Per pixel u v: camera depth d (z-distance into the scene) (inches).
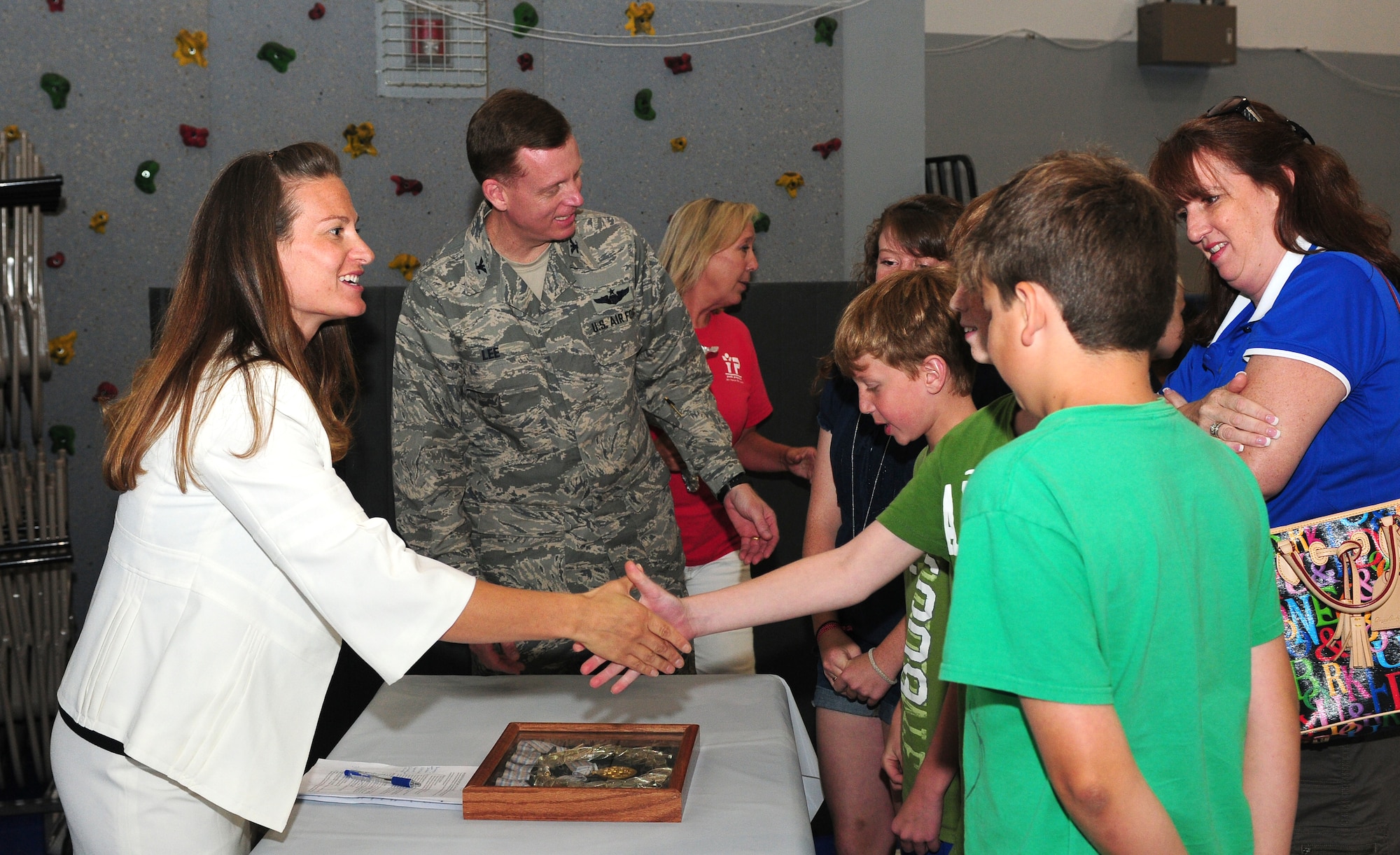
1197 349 60.3
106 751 47.6
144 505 49.0
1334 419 50.9
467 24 140.4
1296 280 51.1
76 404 130.4
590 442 83.4
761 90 150.9
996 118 238.5
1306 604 49.0
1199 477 34.7
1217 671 34.9
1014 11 237.0
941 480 51.9
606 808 47.9
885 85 152.5
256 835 65.4
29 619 113.9
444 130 141.6
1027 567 32.1
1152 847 31.0
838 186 154.5
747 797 50.1
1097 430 33.4
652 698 63.4
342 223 54.4
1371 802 51.8
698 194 151.1
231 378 48.2
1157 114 246.4
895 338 58.4
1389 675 49.0
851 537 76.0
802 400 116.6
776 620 53.7
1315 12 253.0
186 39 130.9
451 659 108.0
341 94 137.9
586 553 84.9
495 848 45.8
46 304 129.1
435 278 80.6
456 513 84.7
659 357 88.5
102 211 130.1
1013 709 35.5
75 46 127.7
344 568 47.0
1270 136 52.0
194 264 51.6
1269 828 37.3
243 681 47.5
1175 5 234.4
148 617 48.2
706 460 89.1
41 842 109.6
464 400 83.0
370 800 50.3
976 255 36.4
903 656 66.5
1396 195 263.9
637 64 147.1
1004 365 36.3
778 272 154.1
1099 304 33.6
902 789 63.6
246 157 53.1
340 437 56.4
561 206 76.9
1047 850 34.8
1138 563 32.3
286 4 134.9
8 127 123.9
